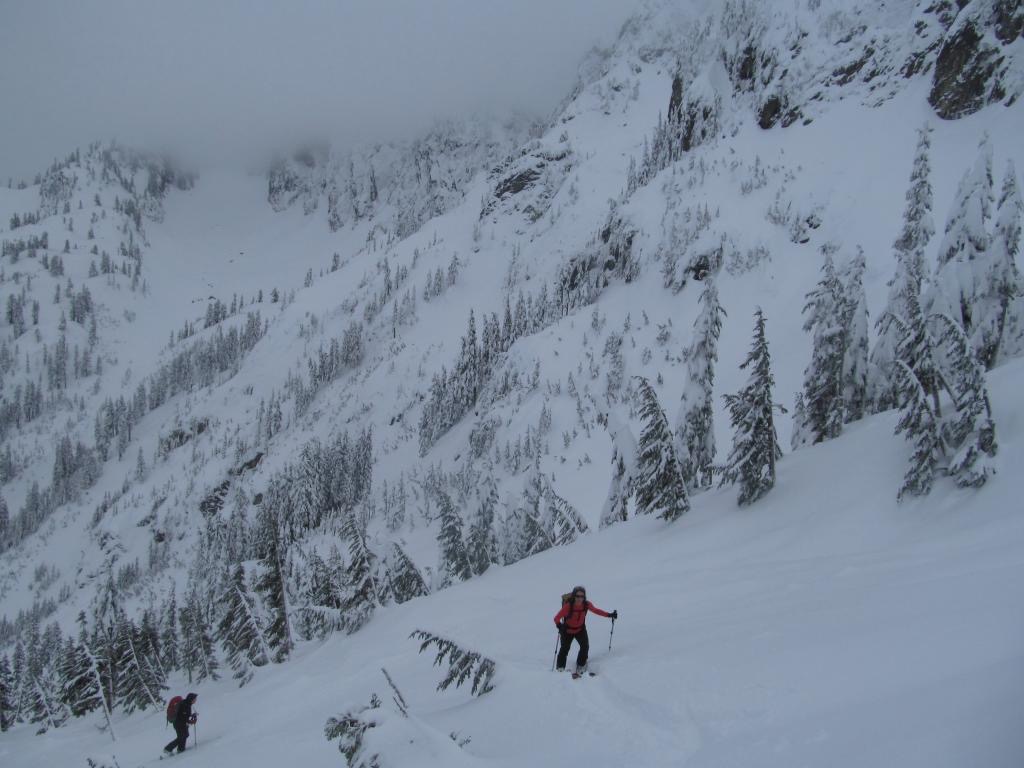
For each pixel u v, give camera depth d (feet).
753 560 58.03
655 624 41.16
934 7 385.29
